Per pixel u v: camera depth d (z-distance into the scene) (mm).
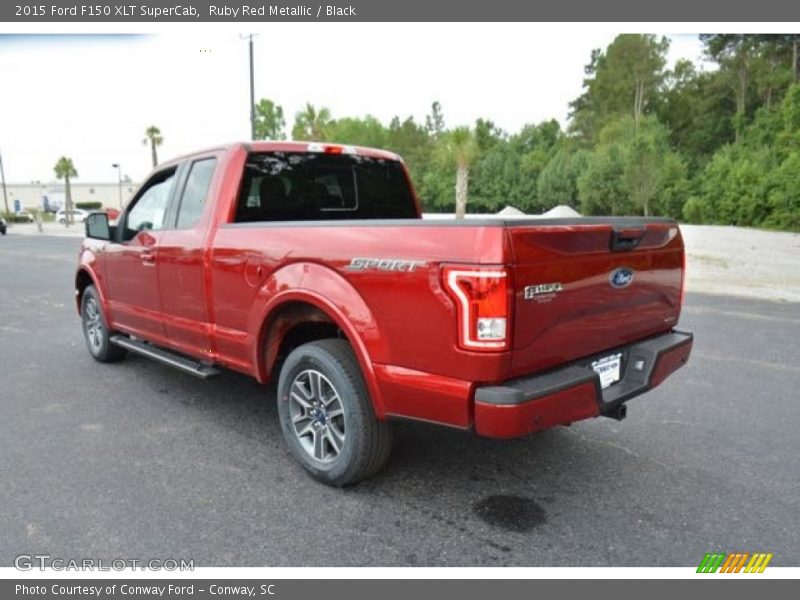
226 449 3949
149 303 4809
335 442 3377
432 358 2770
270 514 3133
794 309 9102
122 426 4344
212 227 4047
